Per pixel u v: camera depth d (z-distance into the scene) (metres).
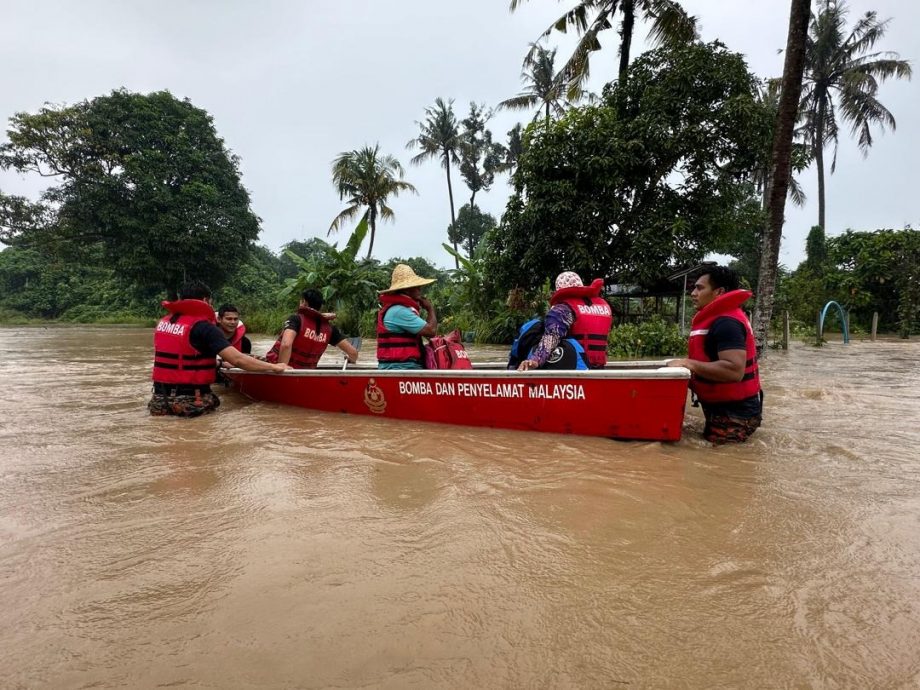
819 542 1.96
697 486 2.55
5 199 25.92
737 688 1.23
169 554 1.87
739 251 21.05
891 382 6.03
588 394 3.36
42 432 3.66
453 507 2.28
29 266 41.28
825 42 24.83
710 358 3.41
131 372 7.20
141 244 26.27
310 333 5.00
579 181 10.75
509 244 11.92
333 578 1.71
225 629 1.44
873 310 20.91
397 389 3.99
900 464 2.91
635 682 1.25
